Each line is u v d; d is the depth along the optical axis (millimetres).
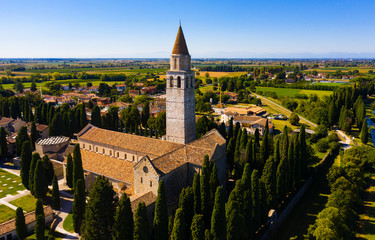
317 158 127688
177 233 52844
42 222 67062
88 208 57188
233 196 61000
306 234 75188
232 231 57969
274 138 139000
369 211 86688
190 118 98500
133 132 162375
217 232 54562
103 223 57219
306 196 97125
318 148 138750
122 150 94125
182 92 92812
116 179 85812
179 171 74750
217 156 81625
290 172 90875
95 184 58250
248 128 174500
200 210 64125
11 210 84125
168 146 88000
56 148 120438
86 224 57406
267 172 76500
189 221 59406
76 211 68750
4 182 104000
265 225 73875
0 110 193125
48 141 121688
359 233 76188
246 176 66062
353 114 191375
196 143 86188
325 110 185375
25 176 94125
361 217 83625
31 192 91062
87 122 161250
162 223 56312
